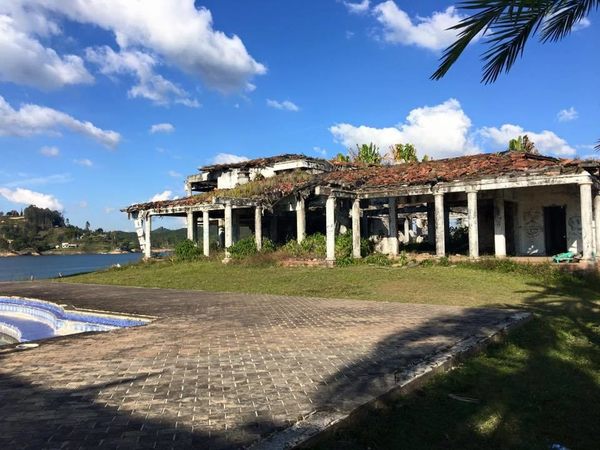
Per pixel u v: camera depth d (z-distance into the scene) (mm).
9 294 16969
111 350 7086
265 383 5328
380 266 18703
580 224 18609
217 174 32188
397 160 39562
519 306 10875
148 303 12898
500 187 16797
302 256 21188
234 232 28344
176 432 3994
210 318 10016
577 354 6953
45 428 4102
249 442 3781
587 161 15125
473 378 5773
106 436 3926
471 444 4059
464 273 15820
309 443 3830
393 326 8539
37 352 6988
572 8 5113
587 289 13453
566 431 4391
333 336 7844
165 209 27906
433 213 25641
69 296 15586
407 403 4918
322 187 19312
